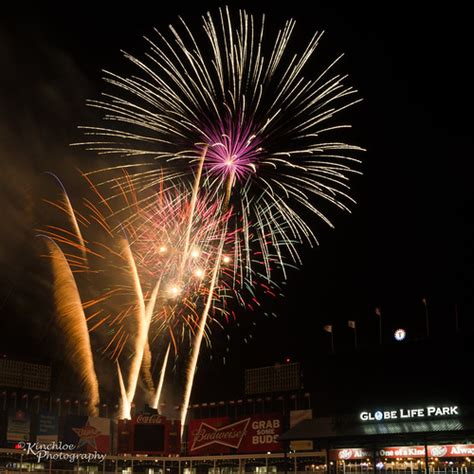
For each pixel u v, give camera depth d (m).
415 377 60.66
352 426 55.69
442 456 53.59
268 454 67.19
